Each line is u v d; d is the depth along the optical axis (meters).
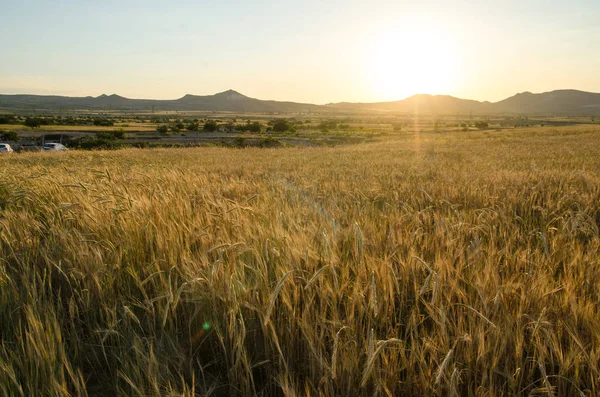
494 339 2.17
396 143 48.62
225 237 3.66
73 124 115.88
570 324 2.33
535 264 3.18
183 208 4.92
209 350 2.56
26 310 2.62
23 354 2.29
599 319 2.31
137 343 2.28
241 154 28.88
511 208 5.61
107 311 2.59
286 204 5.48
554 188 7.54
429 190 7.24
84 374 2.46
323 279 2.77
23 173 8.91
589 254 3.34
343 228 4.23
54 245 3.75
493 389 1.98
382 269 2.83
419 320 2.49
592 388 1.92
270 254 3.16
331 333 2.29
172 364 2.32
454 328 2.31
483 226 4.27
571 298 2.38
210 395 2.24
